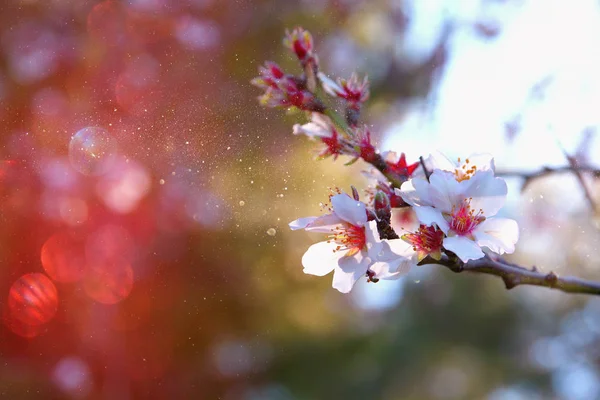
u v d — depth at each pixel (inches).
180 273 50.1
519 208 39.4
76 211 45.7
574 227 38.1
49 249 45.8
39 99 46.6
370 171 23.0
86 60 48.3
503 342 118.0
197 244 49.5
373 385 87.5
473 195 21.3
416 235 21.3
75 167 45.1
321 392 75.2
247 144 40.4
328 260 21.3
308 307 63.4
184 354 52.1
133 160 44.2
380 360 90.0
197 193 45.3
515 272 22.4
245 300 54.9
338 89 23.4
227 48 50.6
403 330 103.0
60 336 46.5
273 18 53.7
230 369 57.7
